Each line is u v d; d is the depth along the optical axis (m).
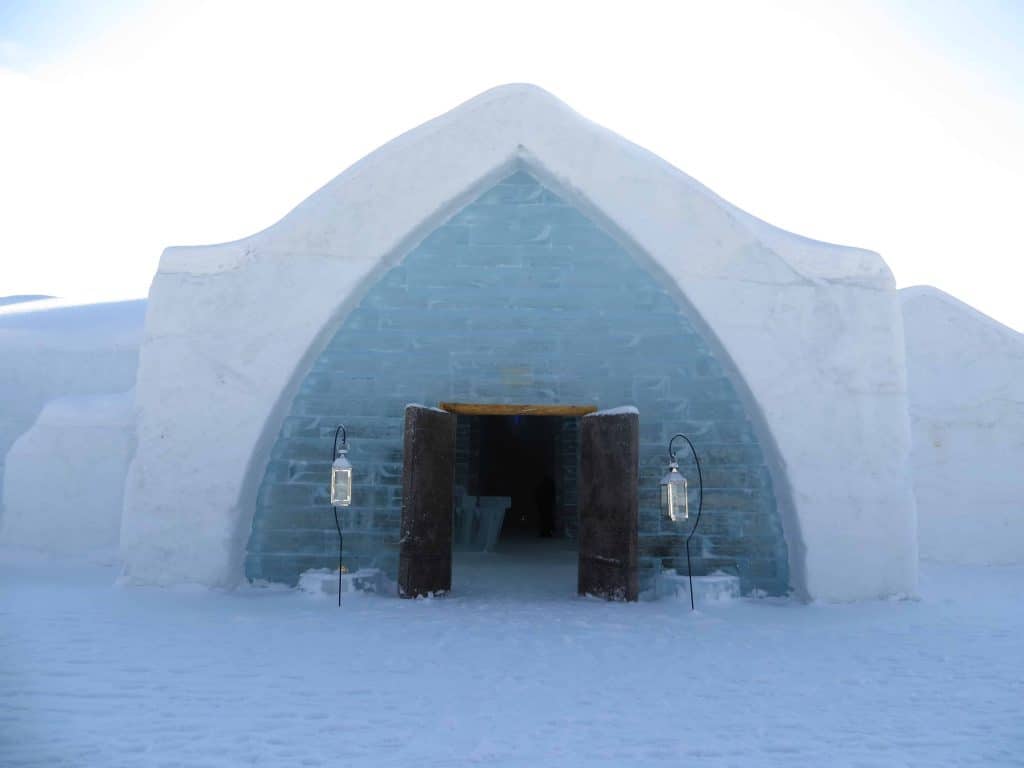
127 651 6.06
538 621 7.88
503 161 10.45
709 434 10.24
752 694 5.17
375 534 10.02
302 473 10.09
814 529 9.59
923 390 15.58
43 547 13.11
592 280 10.55
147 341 9.91
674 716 4.61
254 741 3.98
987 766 3.78
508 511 26.50
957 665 6.12
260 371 9.86
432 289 10.48
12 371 17.48
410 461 9.46
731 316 10.05
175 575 9.48
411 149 10.41
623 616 8.27
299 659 5.96
